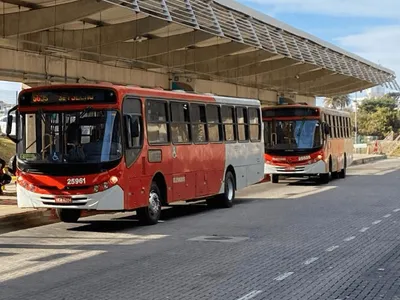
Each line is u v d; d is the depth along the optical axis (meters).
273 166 29.33
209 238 13.66
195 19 23.86
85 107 14.63
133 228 15.52
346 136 35.25
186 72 33.84
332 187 27.78
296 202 21.38
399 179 32.72
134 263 10.86
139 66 31.00
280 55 33.00
